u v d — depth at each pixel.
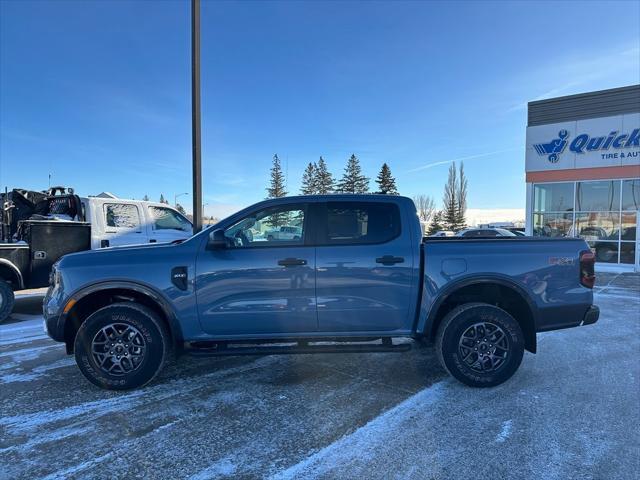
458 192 62.31
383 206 4.38
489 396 4.07
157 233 9.53
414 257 4.24
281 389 4.27
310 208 4.33
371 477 2.80
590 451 3.09
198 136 8.49
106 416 3.68
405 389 4.25
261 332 4.26
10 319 7.82
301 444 3.22
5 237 8.17
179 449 3.16
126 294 4.36
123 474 2.85
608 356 5.30
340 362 5.09
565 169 16.70
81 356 4.11
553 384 4.36
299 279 4.16
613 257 15.93
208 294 4.16
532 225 17.52
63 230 7.96
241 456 3.06
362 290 4.20
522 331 4.46
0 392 4.21
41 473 2.86
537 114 17.23
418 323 4.27
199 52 8.38
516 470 2.87
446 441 3.24
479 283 4.26
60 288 4.18
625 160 15.53
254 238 4.32
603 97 15.88
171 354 5.34
